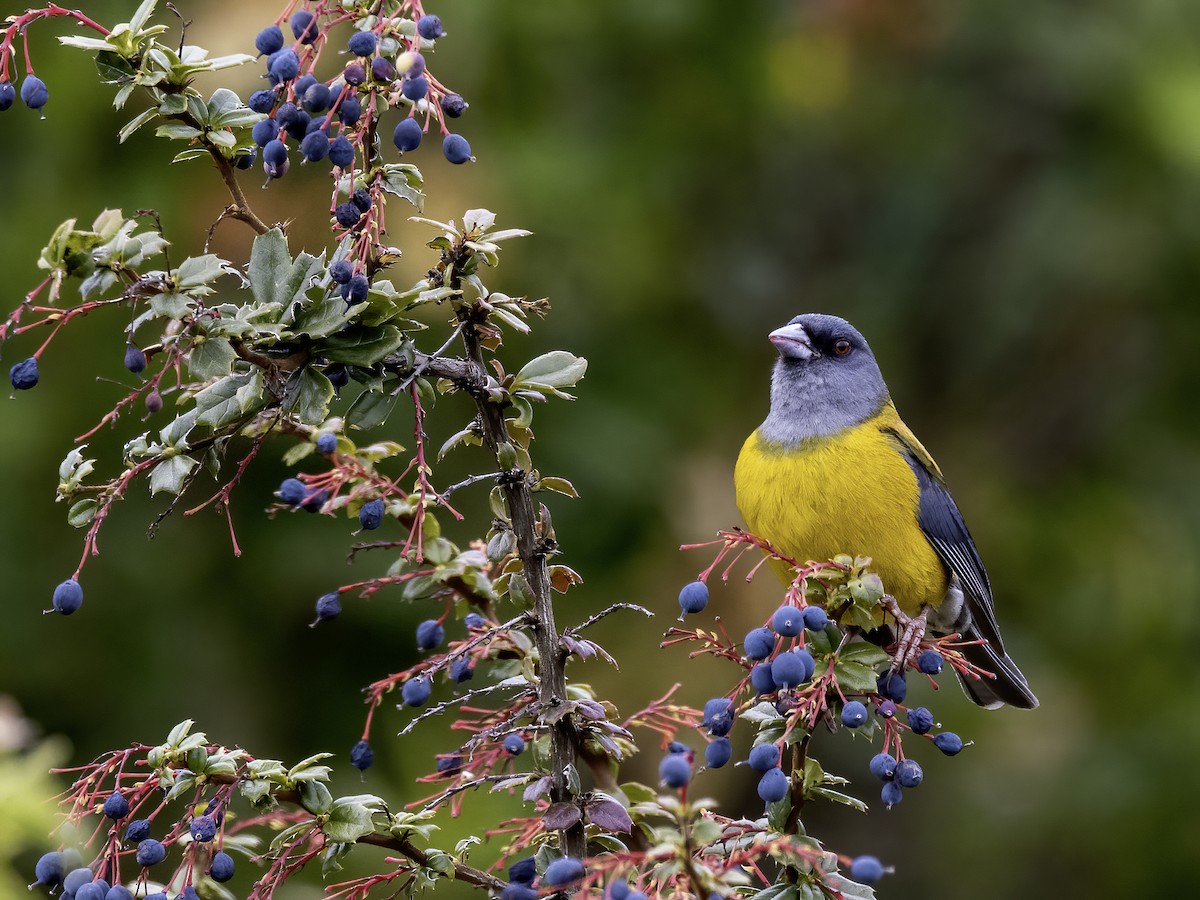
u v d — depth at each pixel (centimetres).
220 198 1042
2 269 1093
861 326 1477
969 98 1482
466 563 551
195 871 497
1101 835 1343
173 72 493
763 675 484
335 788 1055
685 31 1295
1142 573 1389
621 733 503
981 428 1501
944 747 532
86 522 495
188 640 1097
